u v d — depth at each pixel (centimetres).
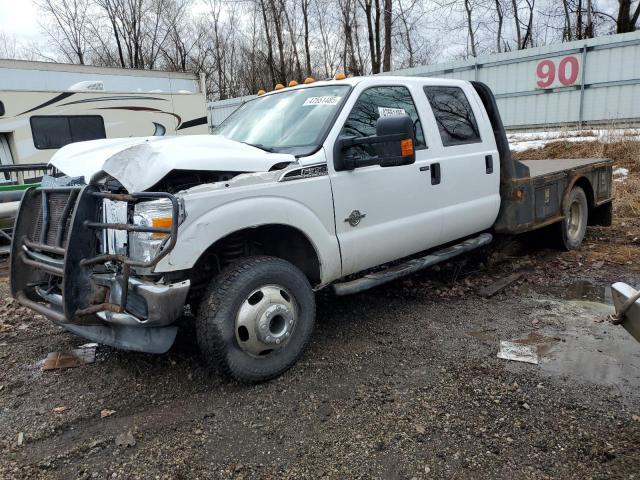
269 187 350
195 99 1261
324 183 382
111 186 336
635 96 1398
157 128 1199
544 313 464
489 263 627
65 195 349
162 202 308
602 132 1298
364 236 412
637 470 255
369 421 306
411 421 304
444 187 480
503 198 560
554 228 652
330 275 396
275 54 3161
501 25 2842
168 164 312
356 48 2973
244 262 349
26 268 379
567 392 327
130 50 3512
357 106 422
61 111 1055
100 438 301
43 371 387
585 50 1455
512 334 421
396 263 487
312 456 278
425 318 462
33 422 320
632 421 294
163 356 401
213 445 291
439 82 507
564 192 641
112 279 325
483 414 308
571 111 1516
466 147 509
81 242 323
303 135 406
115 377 373
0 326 479
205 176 346
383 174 424
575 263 618
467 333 427
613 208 898
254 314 341
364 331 438
